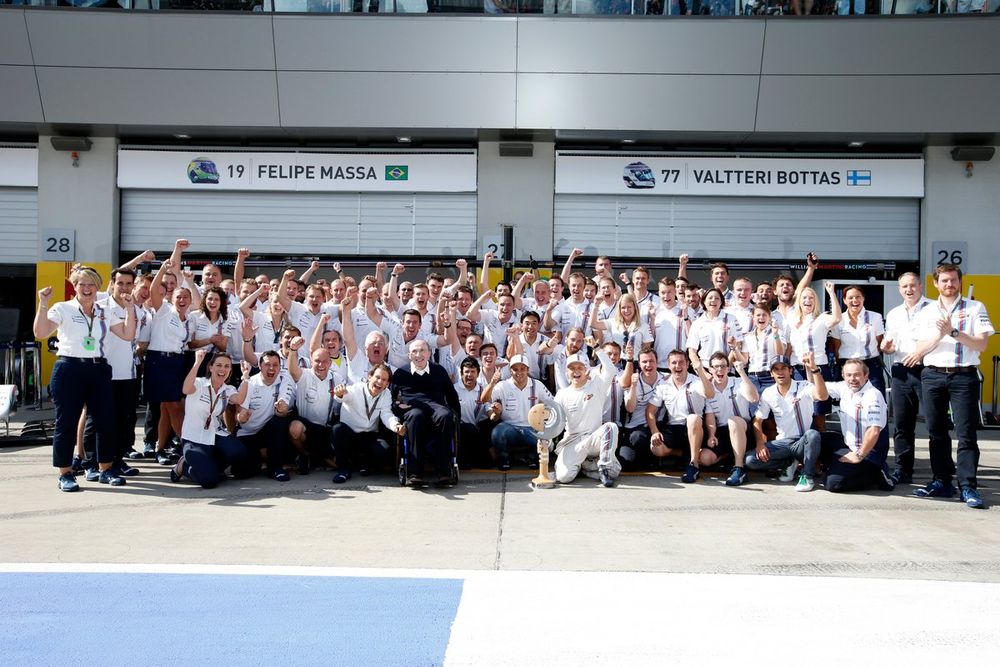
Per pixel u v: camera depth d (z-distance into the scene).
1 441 8.74
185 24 11.41
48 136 12.69
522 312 8.80
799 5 11.34
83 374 6.57
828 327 7.54
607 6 11.49
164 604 4.09
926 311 6.66
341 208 12.96
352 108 11.92
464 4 11.46
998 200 12.67
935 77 11.45
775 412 7.07
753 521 5.83
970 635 3.77
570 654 3.54
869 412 6.63
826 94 11.65
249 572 4.59
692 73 11.62
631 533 5.49
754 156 12.77
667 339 8.23
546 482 6.87
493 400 7.50
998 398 12.27
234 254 12.97
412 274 13.20
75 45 11.49
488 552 5.02
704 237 12.92
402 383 7.06
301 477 7.16
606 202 12.90
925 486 6.88
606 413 7.58
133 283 7.14
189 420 6.71
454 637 3.71
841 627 3.86
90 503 6.15
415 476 6.67
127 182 12.78
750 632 3.79
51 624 3.83
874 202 12.88
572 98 11.82
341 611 4.01
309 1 11.45
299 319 8.39
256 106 11.91
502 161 12.79
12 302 13.30
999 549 5.18
